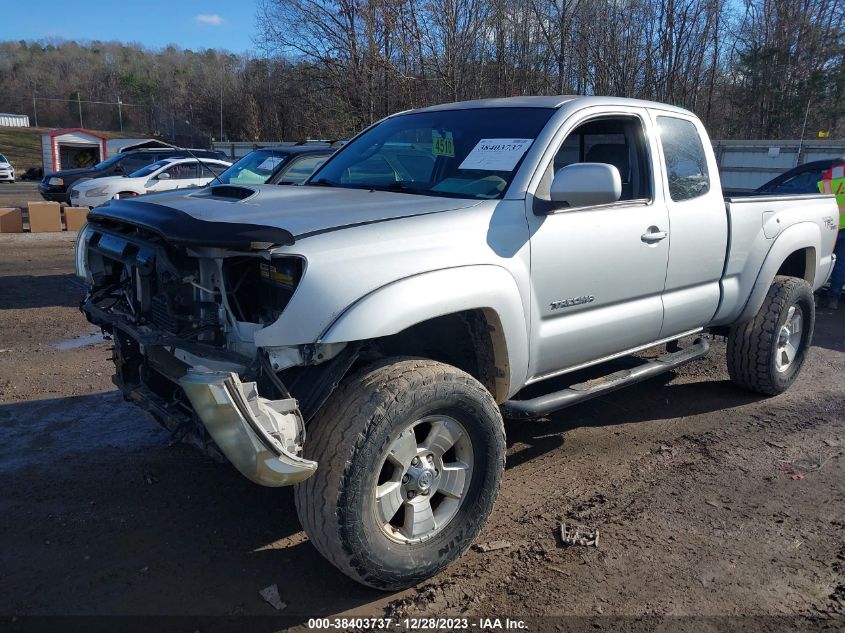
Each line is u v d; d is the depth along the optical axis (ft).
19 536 11.44
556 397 12.64
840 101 87.15
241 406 8.24
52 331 24.21
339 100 75.31
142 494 12.87
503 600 9.97
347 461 9.02
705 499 12.93
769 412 17.34
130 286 11.34
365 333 9.04
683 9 75.00
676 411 17.34
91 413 16.61
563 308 12.16
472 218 10.80
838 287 28.94
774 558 11.08
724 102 90.79
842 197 29.14
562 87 70.23
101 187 55.83
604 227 12.55
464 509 10.60
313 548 11.25
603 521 12.10
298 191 12.43
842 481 13.74
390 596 10.08
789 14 88.69
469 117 13.69
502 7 64.44
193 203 11.19
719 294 15.76
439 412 9.97
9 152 219.61
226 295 9.64
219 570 10.64
